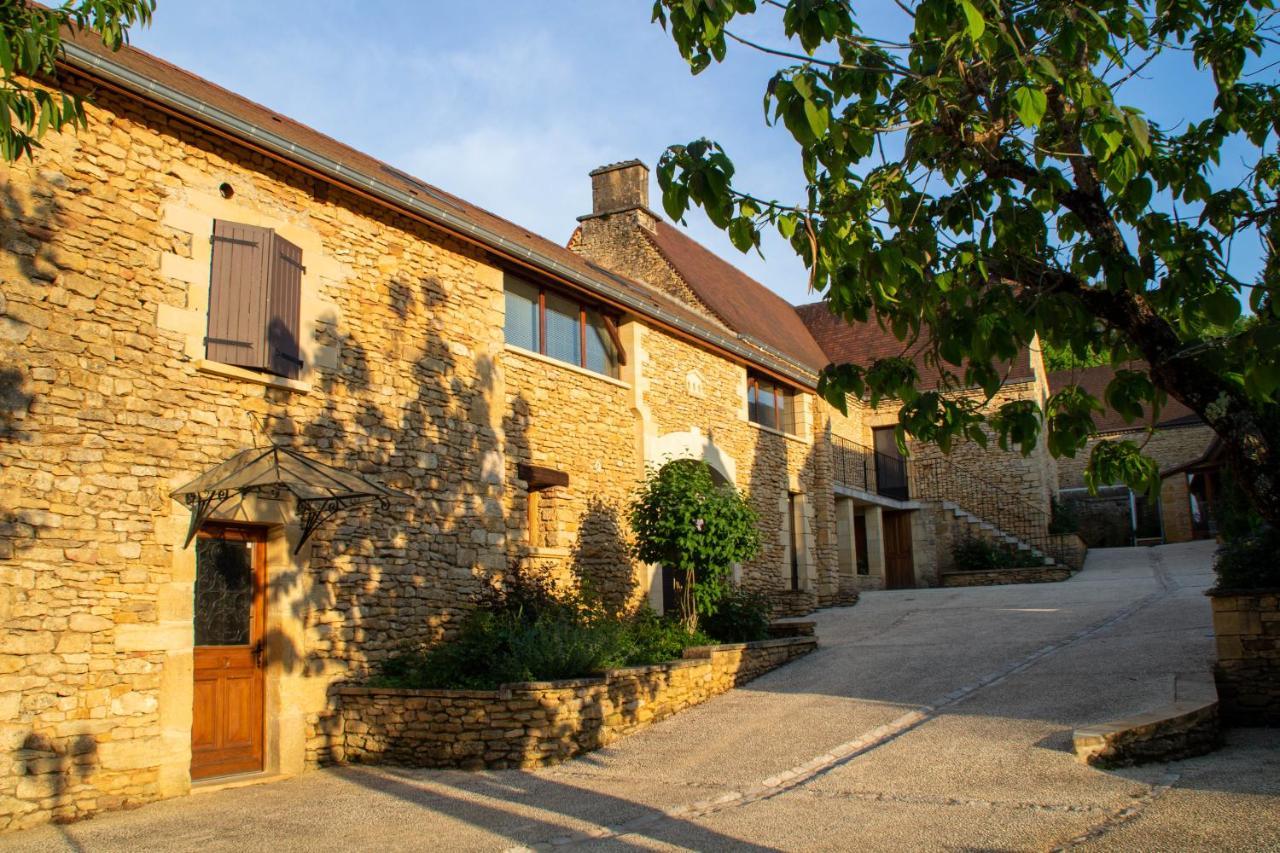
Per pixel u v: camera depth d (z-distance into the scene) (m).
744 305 21.34
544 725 8.84
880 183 5.63
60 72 7.87
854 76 5.08
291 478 8.07
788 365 17.80
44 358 7.53
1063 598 16.20
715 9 4.45
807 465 18.66
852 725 9.38
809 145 4.71
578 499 12.69
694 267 20.53
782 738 9.20
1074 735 7.67
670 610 13.59
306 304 9.55
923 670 11.44
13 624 7.11
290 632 8.98
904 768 7.85
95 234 7.98
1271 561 9.62
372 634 9.73
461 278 11.30
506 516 11.45
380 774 8.70
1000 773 7.46
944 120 5.53
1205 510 27.94
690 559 12.49
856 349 24.33
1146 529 29.52
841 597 18.69
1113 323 5.09
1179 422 29.55
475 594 10.84
